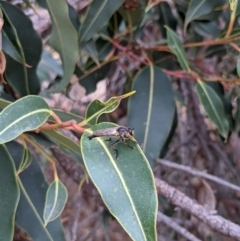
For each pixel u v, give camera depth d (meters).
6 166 0.17
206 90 0.22
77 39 0.20
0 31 0.18
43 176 0.20
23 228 0.19
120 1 0.19
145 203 0.13
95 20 0.19
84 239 0.35
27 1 0.21
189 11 0.20
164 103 0.22
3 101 0.16
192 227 0.31
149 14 0.26
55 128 0.15
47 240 0.19
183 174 0.34
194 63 0.25
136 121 0.21
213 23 0.23
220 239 0.30
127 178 0.13
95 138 0.14
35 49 0.20
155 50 0.24
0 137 0.13
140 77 0.22
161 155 0.26
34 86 0.20
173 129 0.26
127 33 0.24
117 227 0.45
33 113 0.14
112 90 0.33
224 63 0.31
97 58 0.22
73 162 0.26
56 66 0.32
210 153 0.33
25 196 0.19
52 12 0.19
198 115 0.34
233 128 0.25
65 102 0.36
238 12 0.20
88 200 0.37
